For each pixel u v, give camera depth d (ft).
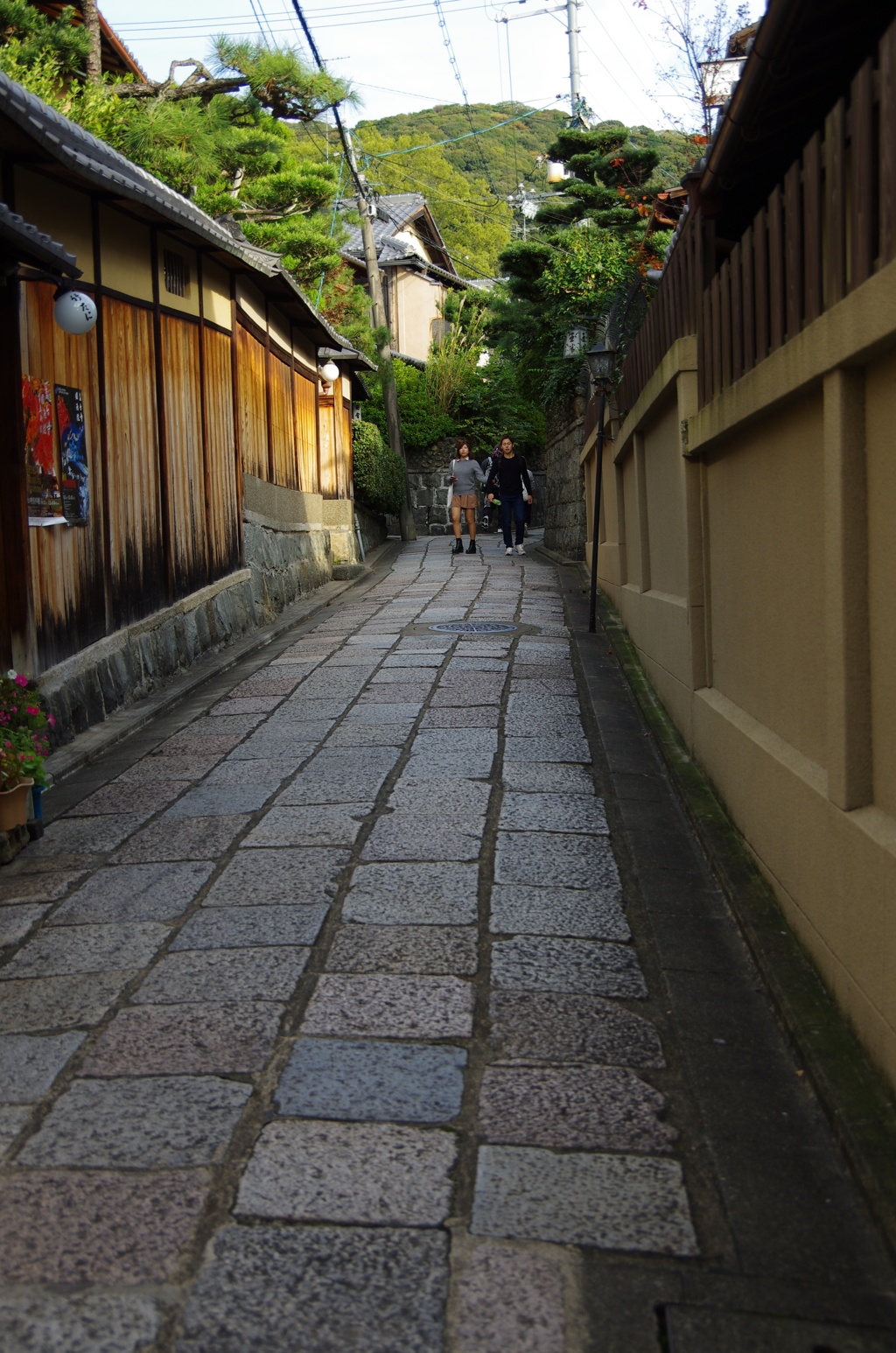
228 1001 10.84
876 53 11.15
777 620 13.24
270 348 41.75
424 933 12.39
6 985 11.45
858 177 9.04
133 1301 6.89
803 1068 9.52
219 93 51.67
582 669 27.04
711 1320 6.73
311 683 27.17
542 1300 6.89
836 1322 6.73
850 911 9.70
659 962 11.73
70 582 22.77
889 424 8.98
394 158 148.77
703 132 40.45
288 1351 6.50
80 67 50.52
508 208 159.74
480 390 85.87
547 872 14.29
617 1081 9.41
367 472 61.31
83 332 18.53
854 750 9.81
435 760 19.63
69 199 23.48
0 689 16.37
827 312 9.86
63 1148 8.49
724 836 14.92
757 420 13.85
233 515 35.32
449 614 36.86
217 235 29.68
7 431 19.63
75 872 14.89
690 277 18.40
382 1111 8.90
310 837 15.78
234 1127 8.71
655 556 25.14
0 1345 6.57
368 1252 7.29
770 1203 7.82
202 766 20.20
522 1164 8.23
